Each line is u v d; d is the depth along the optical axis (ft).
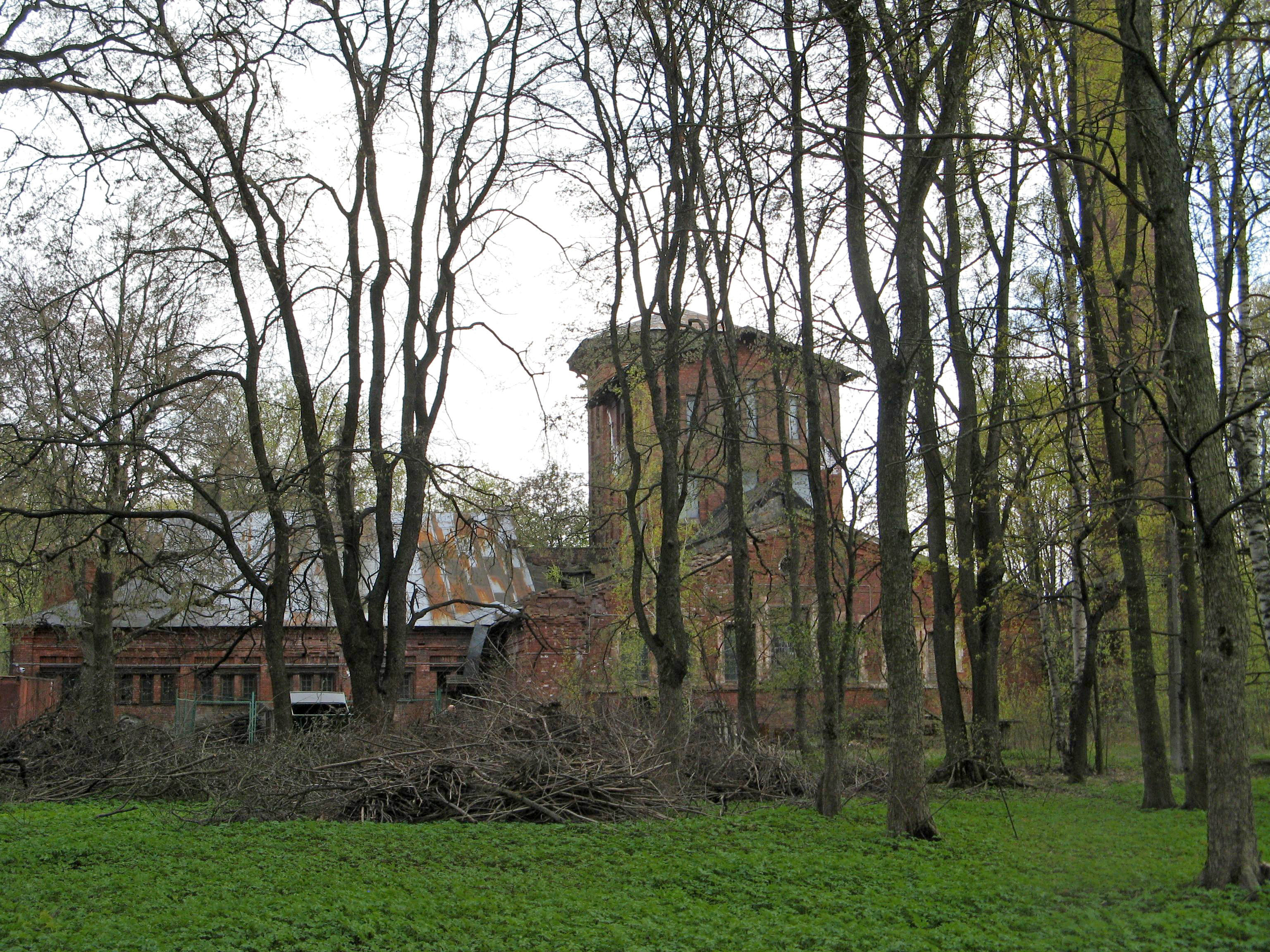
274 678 83.20
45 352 94.99
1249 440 61.41
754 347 86.69
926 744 114.62
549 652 118.21
